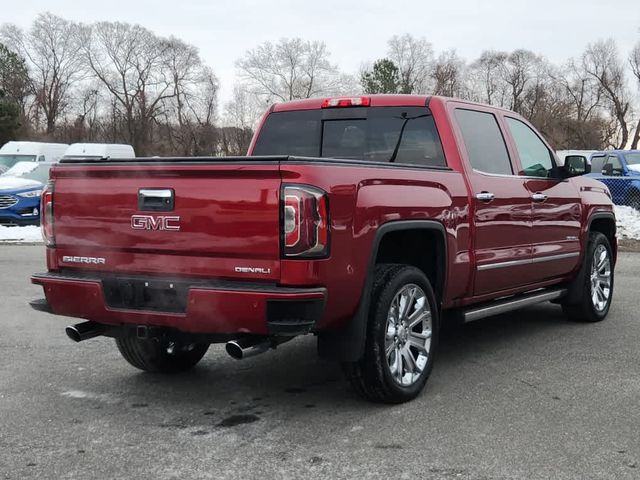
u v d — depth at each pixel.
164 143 75.38
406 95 5.71
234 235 3.97
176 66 74.19
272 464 3.65
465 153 5.43
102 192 4.38
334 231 3.97
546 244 6.35
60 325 7.18
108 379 5.28
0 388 5.03
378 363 4.38
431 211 4.77
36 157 24.02
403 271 4.58
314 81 64.88
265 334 3.92
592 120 69.00
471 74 77.62
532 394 4.84
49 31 76.19
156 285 4.15
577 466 3.61
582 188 7.08
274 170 3.88
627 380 5.17
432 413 4.44
